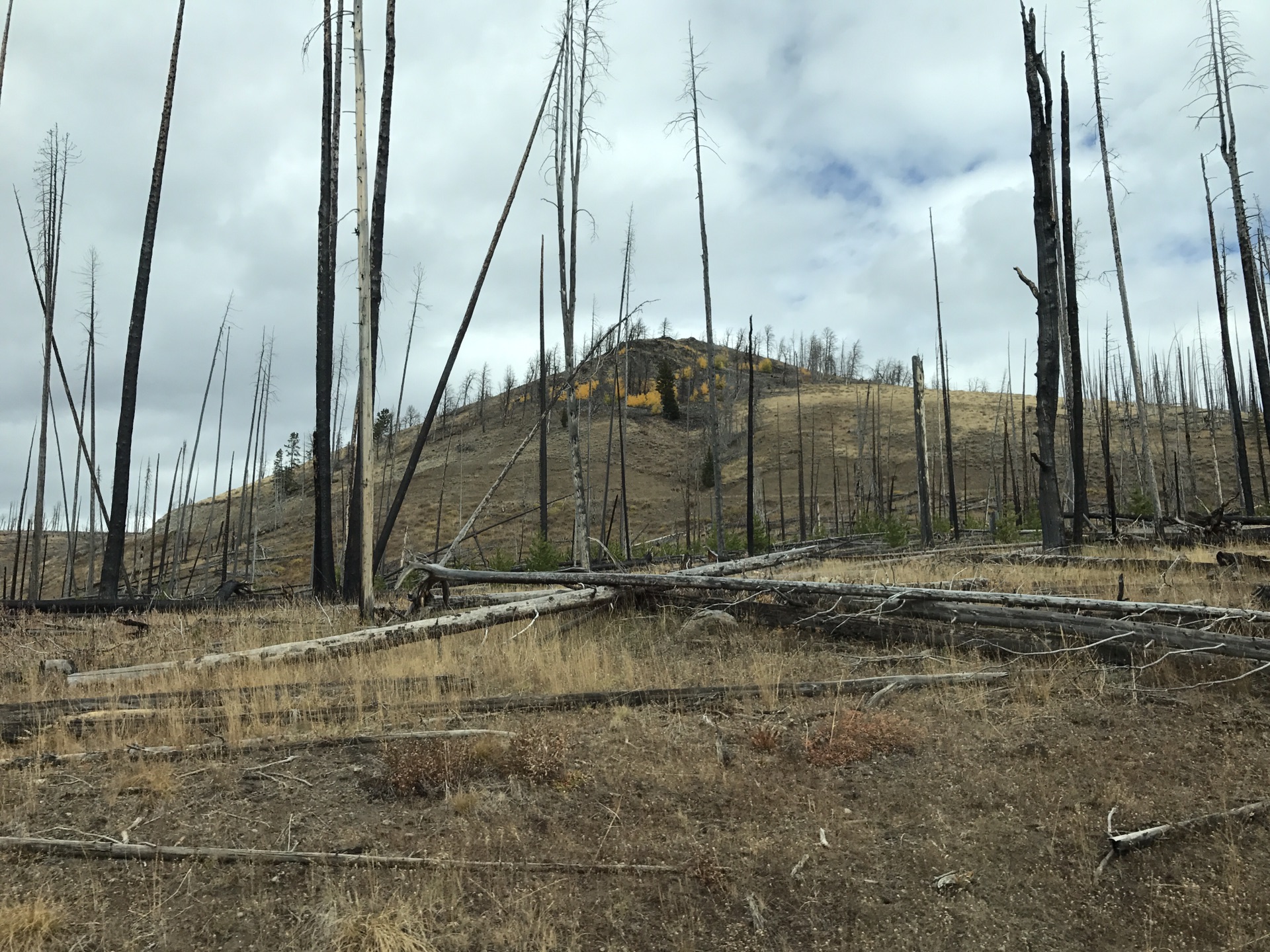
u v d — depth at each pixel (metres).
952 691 7.67
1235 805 5.61
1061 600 8.59
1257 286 26.33
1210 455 53.75
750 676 8.31
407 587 19.42
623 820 5.58
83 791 5.67
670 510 59.75
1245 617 8.05
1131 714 6.96
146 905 4.51
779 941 4.56
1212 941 4.59
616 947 4.43
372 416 12.08
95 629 12.81
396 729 6.91
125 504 17.69
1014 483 38.62
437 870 4.87
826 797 5.89
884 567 16.16
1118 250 23.59
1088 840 5.36
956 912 4.81
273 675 8.45
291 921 4.43
